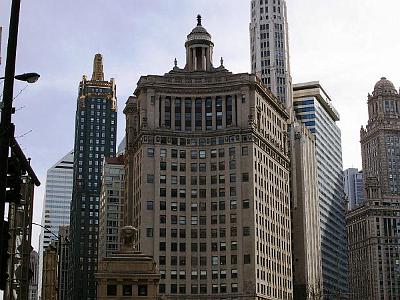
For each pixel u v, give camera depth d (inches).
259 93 6820.9
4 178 801.6
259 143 6673.2
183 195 6466.5
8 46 827.4
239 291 6131.9
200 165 6555.1
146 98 6688.0
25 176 2039.9
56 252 5093.5
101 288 4611.2
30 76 911.0
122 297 4603.8
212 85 6722.4
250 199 6343.5
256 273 6171.3
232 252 6259.8
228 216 6363.2
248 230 6279.5
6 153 806.5
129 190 7130.9
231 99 6697.8
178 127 6663.4
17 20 831.7
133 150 7066.9
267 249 6545.3
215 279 6230.3
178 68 6958.7
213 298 6176.2
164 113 6678.2
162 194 6427.2
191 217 6417.3
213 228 6368.1
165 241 6304.1
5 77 820.6
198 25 7372.1
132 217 6855.3
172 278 6215.6
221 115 6663.4
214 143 6589.6
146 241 6279.5
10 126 816.3
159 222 6343.5
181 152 6579.7
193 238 6358.3
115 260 4687.5
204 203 6446.9
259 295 6176.2
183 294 6186.0
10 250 1946.4
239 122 6589.6
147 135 6565.0
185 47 7322.8
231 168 6481.3
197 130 6648.6
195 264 6284.5
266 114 7007.9
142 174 6466.5
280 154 7293.3
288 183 7534.5
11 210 1993.1
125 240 4940.9
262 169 6688.0
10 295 1851.6
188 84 6747.1
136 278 4635.8
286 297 6934.1
